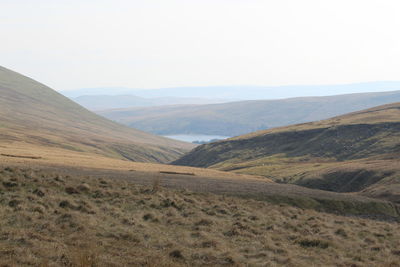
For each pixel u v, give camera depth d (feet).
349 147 570.05
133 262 57.41
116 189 117.91
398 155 433.89
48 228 69.56
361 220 136.26
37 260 52.29
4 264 48.85
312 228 102.32
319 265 69.10
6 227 66.49
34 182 106.63
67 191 103.65
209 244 73.20
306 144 636.48
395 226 127.54
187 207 106.93
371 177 313.73
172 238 75.61
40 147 509.35
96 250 60.18
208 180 201.16
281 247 77.82
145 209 98.07
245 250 73.36
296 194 170.40
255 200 143.02
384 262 74.95
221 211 108.68
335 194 195.72
